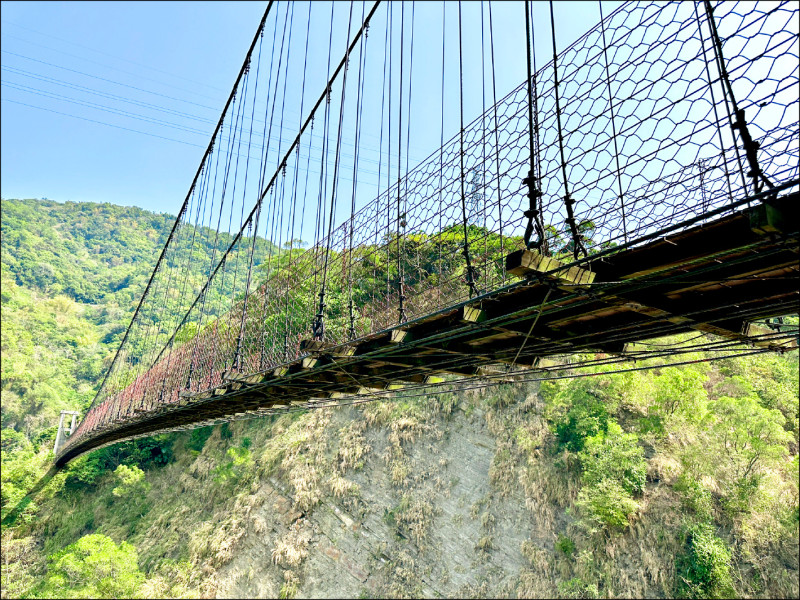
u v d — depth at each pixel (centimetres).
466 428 1880
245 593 1889
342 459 2033
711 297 348
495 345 530
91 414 2764
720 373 1892
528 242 336
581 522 1456
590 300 352
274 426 2452
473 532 1659
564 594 1385
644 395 1627
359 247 639
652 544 1387
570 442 1611
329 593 1788
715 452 1484
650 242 296
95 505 2961
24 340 6650
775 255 280
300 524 1966
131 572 1945
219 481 2325
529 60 340
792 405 1716
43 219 11875
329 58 806
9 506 3059
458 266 495
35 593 1919
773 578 1279
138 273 10325
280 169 1074
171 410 1234
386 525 1816
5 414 5488
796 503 1407
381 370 675
